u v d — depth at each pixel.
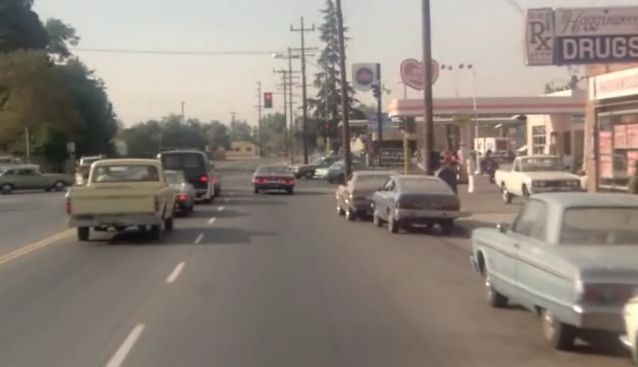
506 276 12.44
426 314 13.13
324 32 109.81
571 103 59.09
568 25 27.78
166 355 10.52
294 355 10.46
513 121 73.75
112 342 11.34
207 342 11.23
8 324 12.70
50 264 19.83
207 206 40.62
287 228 28.80
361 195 31.42
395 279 16.95
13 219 35.22
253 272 18.05
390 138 84.81
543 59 27.92
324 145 122.12
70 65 97.50
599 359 10.20
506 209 35.16
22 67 80.75
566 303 10.07
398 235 26.28
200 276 17.50
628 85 30.19
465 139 66.50
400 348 10.81
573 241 10.95
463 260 20.06
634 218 11.16
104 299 14.85
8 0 94.88
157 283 16.62
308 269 18.50
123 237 25.80
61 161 88.81
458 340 11.27
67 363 10.22
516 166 38.47
